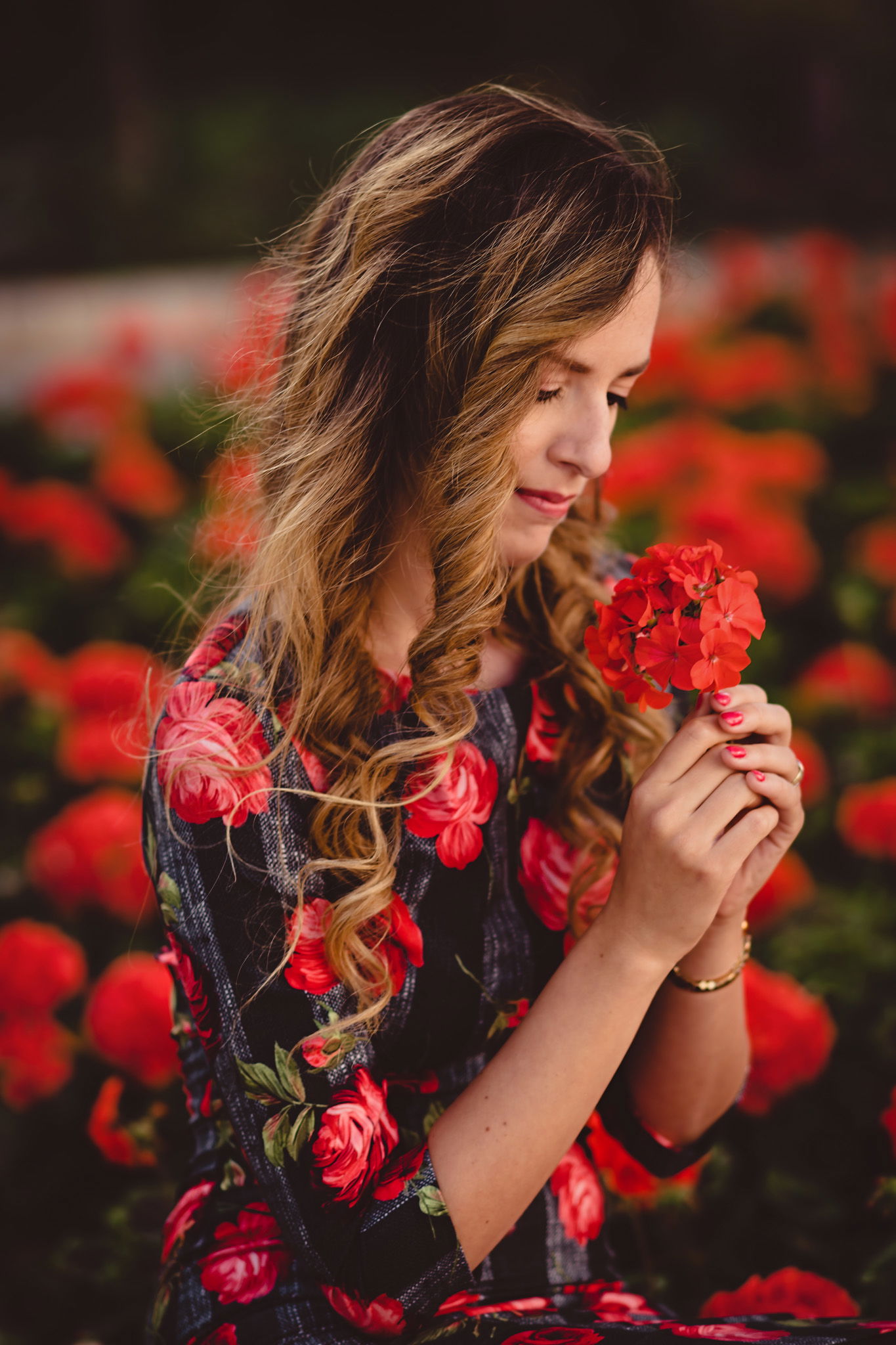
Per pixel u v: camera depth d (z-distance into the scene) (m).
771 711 1.05
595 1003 1.07
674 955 1.07
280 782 1.14
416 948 1.18
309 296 1.25
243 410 1.41
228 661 1.19
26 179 16.17
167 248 14.59
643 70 19.11
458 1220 1.04
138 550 4.13
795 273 6.48
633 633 1.06
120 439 4.19
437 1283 1.04
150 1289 1.73
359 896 1.11
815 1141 1.77
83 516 3.67
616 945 1.07
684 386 4.52
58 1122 2.07
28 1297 1.81
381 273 1.14
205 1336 1.12
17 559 3.87
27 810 2.91
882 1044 1.91
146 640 3.67
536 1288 1.20
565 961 1.10
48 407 4.66
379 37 21.45
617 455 3.75
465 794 1.20
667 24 18.83
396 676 1.24
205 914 1.12
